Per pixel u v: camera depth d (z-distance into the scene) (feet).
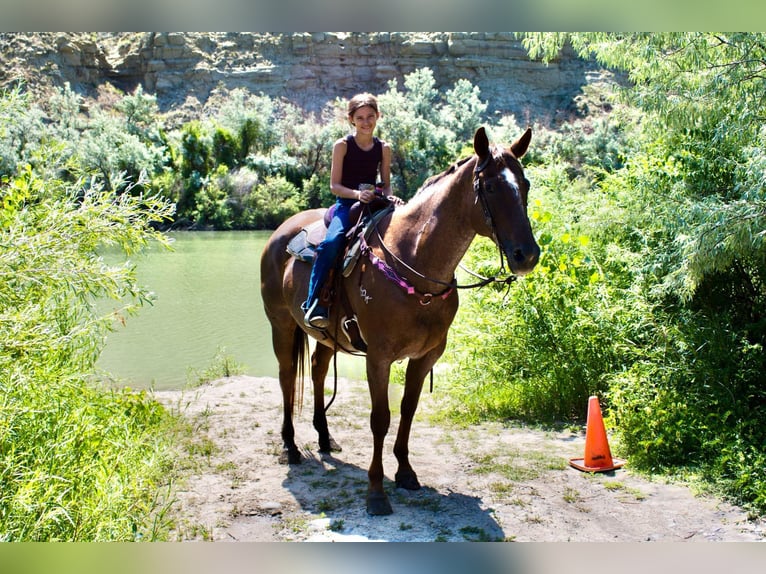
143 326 40.27
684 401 16.63
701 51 17.56
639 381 17.53
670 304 19.98
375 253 13.55
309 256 15.25
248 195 132.26
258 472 16.01
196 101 211.82
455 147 150.51
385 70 218.38
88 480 11.69
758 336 18.93
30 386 12.12
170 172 136.15
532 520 13.12
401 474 14.92
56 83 203.62
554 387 20.66
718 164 19.65
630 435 17.01
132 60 223.71
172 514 13.33
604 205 22.71
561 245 23.12
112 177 13.98
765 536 12.39
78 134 143.23
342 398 23.56
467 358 22.52
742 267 19.77
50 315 14.56
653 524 12.97
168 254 81.05
